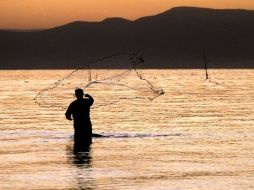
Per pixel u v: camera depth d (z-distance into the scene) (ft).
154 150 204.03
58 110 408.05
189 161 182.39
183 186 147.43
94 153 198.18
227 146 213.46
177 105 453.99
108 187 146.82
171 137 240.94
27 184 150.71
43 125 295.48
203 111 385.91
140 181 153.58
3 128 281.33
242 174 161.58
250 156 191.11
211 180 154.20
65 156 192.44
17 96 618.44
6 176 160.76
